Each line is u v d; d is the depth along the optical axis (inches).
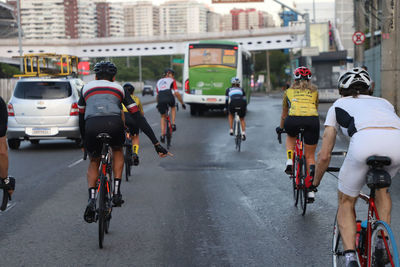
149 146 599.5
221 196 320.5
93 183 223.9
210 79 1093.1
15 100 573.6
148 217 267.1
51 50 3491.6
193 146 591.2
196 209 285.3
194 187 350.9
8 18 4133.9
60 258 201.3
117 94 225.5
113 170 236.5
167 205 295.7
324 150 160.9
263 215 270.7
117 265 192.2
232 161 472.4
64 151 567.8
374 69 1104.8
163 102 561.0
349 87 161.6
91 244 220.2
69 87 583.2
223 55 1095.0
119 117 220.2
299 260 196.9
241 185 356.8
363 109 154.4
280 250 209.6
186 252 207.5
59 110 572.1
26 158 512.7
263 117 1051.9
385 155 145.8
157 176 396.5
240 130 546.9
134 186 355.9
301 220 259.0
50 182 377.4
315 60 1659.7
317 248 211.9
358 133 150.3
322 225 248.5
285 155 510.3
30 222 260.2
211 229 243.0
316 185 173.3
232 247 214.2
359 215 264.4
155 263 194.1
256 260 197.0
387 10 736.3
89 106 221.3
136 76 5098.4
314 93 286.2
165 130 569.3
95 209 214.7
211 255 203.5
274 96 2731.3
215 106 1139.9
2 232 241.6
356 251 153.1
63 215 275.1
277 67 4421.8
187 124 912.9
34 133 571.5
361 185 153.7
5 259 200.7
